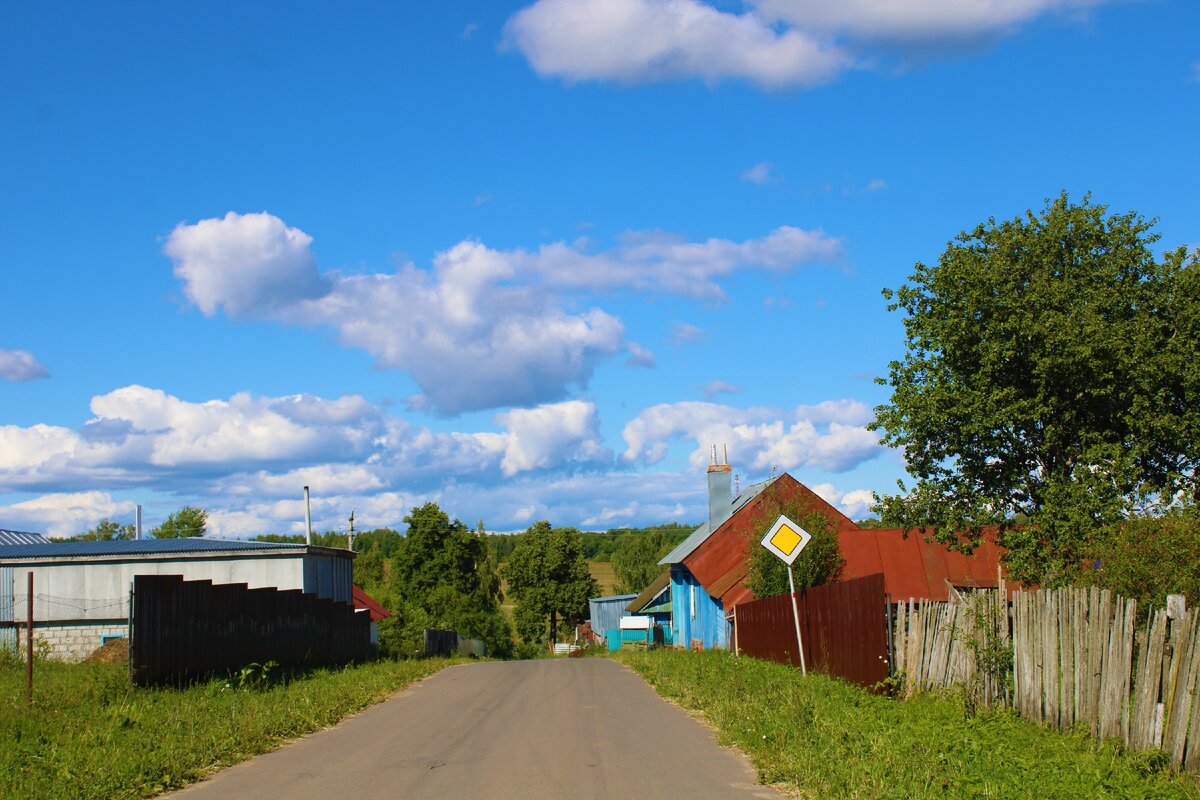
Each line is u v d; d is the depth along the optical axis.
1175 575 10.39
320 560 35.00
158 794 9.09
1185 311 16.05
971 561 30.03
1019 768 8.41
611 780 9.12
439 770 9.94
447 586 73.00
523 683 21.03
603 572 139.12
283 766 10.40
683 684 17.61
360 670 23.53
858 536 30.52
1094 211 17.06
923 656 13.43
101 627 32.56
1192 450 15.67
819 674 17.27
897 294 18.30
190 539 37.78
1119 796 7.50
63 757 10.12
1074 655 10.12
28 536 45.38
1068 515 15.67
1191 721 8.27
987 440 17.28
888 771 8.23
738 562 37.94
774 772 8.91
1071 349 15.77
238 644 20.64
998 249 17.38
